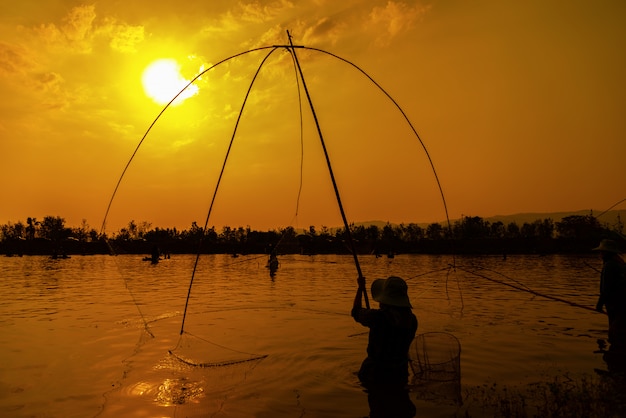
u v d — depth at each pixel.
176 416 5.11
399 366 6.14
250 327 10.42
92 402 5.58
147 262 48.94
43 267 38.56
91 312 12.82
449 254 72.00
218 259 56.28
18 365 7.26
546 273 28.48
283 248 29.39
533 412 4.92
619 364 6.92
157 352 8.05
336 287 20.33
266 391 5.87
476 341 8.56
